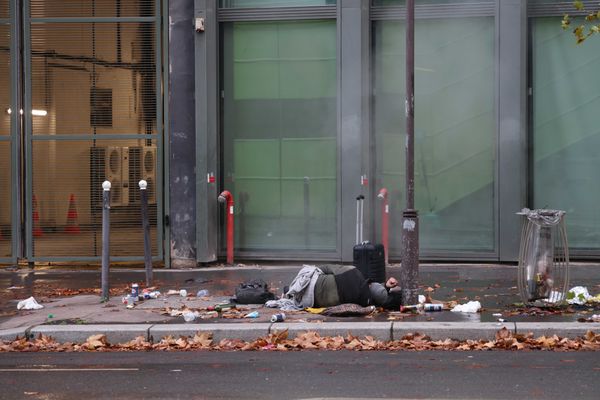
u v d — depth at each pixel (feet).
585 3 94.99
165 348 60.44
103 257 76.54
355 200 97.96
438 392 44.96
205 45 98.68
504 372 49.93
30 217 101.76
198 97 98.94
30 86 101.40
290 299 72.79
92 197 101.35
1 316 70.13
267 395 44.80
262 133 100.99
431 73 98.22
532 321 63.26
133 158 100.68
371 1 98.84
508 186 95.71
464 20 97.30
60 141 101.40
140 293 80.18
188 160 99.66
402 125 99.09
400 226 98.94
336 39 98.84
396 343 59.62
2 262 102.12
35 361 56.18
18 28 101.45
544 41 96.22
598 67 95.61
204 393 45.50
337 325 62.64
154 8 100.01
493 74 96.68
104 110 101.04
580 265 92.89
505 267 94.63
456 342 59.67
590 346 57.82
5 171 102.06
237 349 60.08
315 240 100.22
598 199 95.76
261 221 101.30
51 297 80.59
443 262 98.22
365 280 70.69
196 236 99.45
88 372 51.80
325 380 48.42
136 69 100.37
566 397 43.52
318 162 100.01
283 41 100.37
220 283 86.94
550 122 96.37
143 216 85.20
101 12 100.68
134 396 45.01
